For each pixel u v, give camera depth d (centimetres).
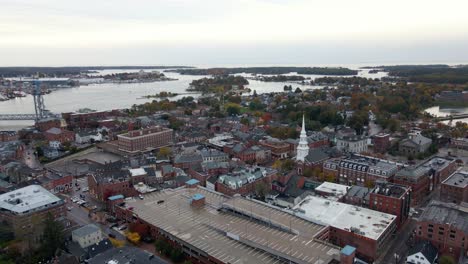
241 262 12562
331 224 15150
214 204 17612
